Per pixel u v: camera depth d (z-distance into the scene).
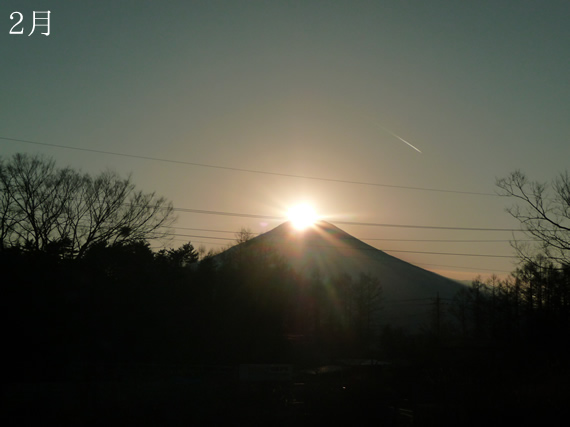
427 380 39.38
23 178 40.09
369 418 25.92
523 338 47.22
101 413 26.94
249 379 36.78
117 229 42.75
